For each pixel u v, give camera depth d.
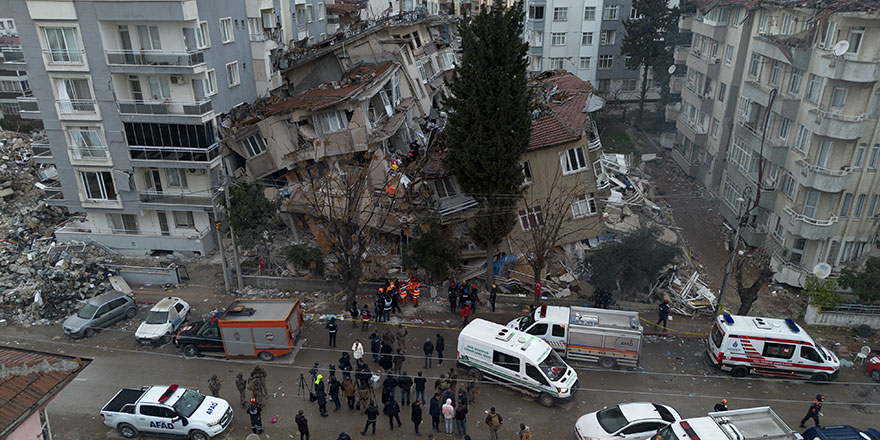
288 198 32.59
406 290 29.53
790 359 23.12
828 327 27.53
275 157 33.34
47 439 15.42
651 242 28.77
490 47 24.42
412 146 36.09
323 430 20.67
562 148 30.19
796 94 31.00
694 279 30.33
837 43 26.73
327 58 40.41
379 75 35.22
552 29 60.03
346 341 26.16
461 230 31.77
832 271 29.77
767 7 34.22
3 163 39.94
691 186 44.66
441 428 20.91
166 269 31.12
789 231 30.38
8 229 34.72
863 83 26.72
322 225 29.92
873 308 27.25
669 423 18.59
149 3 28.58
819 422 21.02
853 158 27.88
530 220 31.41
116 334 26.88
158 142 31.39
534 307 27.58
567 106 33.72
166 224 34.56
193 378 23.55
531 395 22.31
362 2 58.66
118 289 29.86
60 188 32.97
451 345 25.84
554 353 22.61
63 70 29.92
